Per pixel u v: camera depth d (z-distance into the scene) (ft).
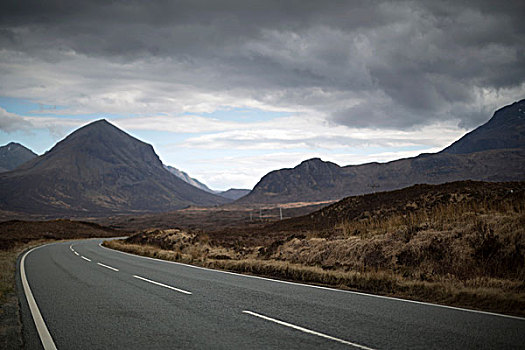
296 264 53.36
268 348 19.86
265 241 108.68
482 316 25.21
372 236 57.41
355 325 23.71
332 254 54.13
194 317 26.66
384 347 19.61
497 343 19.81
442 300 30.68
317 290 36.65
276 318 25.89
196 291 36.99
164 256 77.66
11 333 23.73
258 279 45.19
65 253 91.66
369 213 131.13
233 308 29.25
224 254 75.87
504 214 49.34
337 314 26.61
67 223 289.74
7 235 186.80
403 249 46.60
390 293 34.58
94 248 112.68
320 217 167.22
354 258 50.34
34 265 63.62
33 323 25.88
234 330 23.25
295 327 23.59
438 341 20.33
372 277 37.70
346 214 147.84
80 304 31.65
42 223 264.52
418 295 32.89
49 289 39.24
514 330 21.91
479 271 36.50
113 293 36.47
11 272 54.08
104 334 23.06
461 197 108.17
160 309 29.40
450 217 56.13
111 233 282.56
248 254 74.79
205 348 20.10
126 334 22.95
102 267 60.03
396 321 24.39
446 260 41.32
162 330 23.59
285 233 142.00
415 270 41.01
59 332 23.66
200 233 122.11
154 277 47.62
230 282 42.73
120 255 85.66
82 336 22.76
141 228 444.55
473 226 45.91
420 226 54.54
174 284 41.57
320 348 19.71
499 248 38.88
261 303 30.86
